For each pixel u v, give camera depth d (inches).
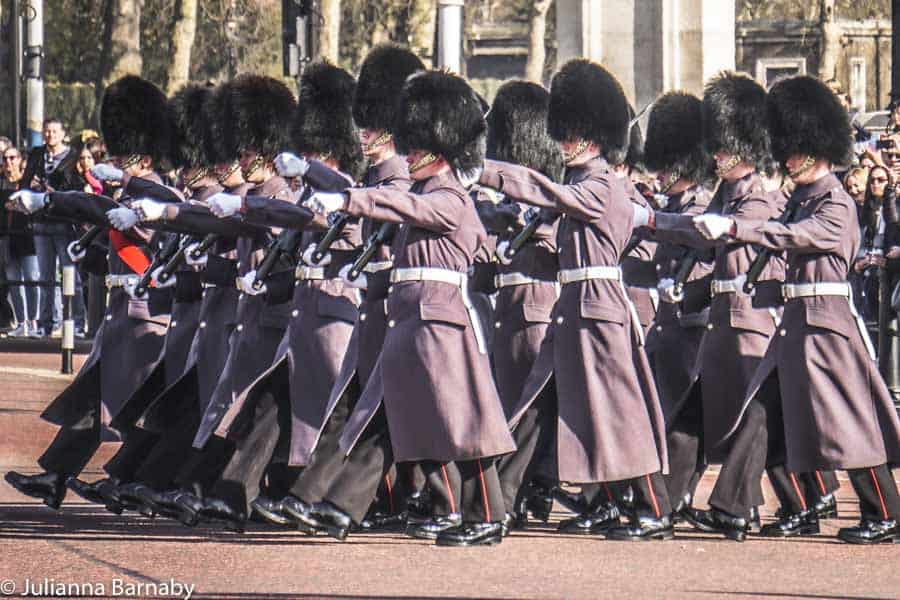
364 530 1300.4
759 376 1275.8
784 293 1277.1
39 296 2632.9
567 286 1280.8
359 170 1370.6
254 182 1375.5
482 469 1227.9
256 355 1301.7
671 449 1321.4
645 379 1286.9
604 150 1317.7
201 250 1334.9
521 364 1373.0
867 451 1246.3
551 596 1045.2
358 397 1264.8
